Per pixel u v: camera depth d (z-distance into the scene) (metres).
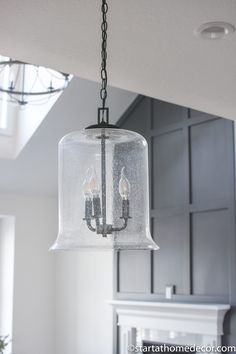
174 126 5.68
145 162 1.79
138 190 1.72
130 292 5.96
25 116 5.96
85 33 2.23
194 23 2.15
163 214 5.68
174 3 1.99
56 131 5.84
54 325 7.01
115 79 2.83
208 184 5.27
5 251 6.85
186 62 2.55
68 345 6.80
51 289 7.03
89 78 2.85
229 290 4.92
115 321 6.07
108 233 1.65
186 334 5.29
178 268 5.46
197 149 5.43
